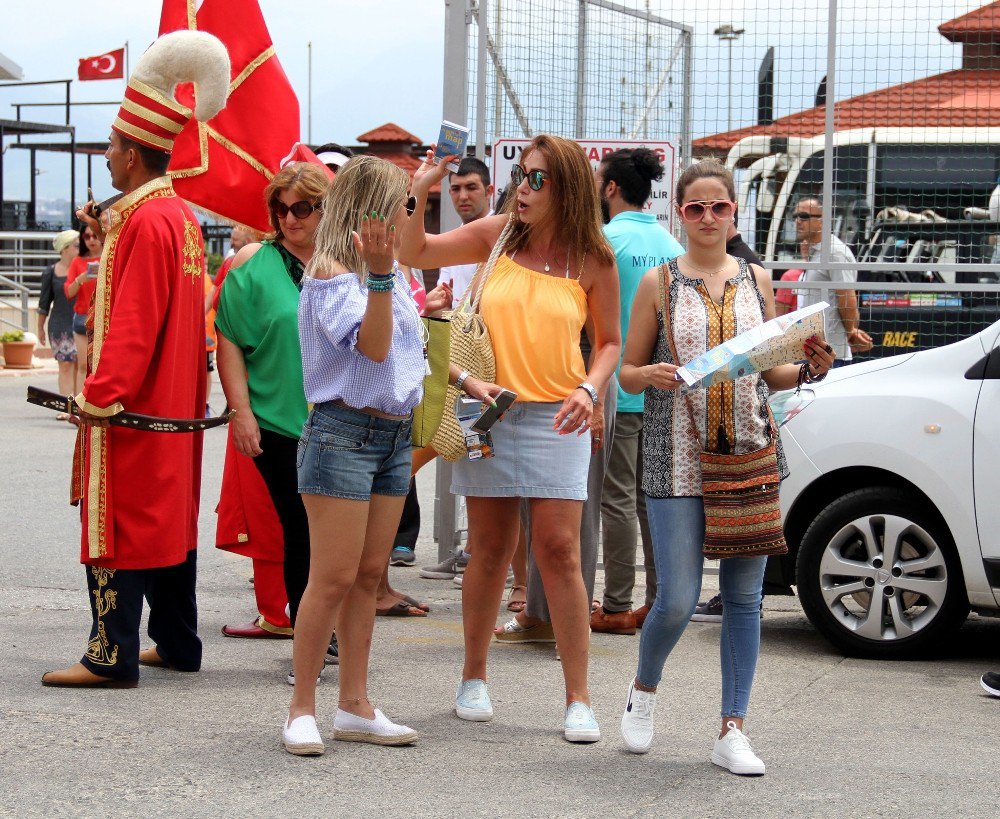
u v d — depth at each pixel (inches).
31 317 2284.7
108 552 451.5
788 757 411.2
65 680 462.9
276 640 550.0
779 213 791.1
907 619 545.3
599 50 739.4
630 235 563.2
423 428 411.2
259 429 478.3
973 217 783.1
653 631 402.3
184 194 546.9
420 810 353.7
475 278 451.2
